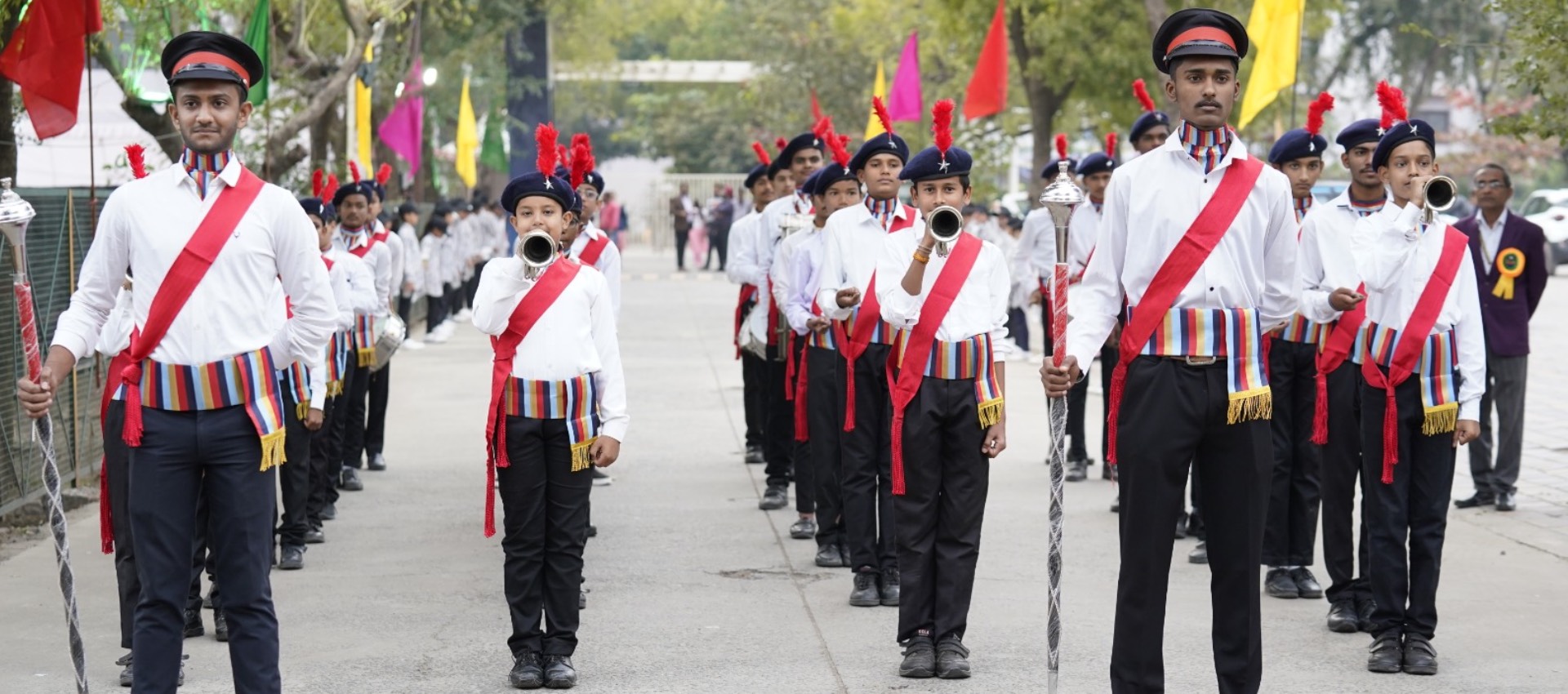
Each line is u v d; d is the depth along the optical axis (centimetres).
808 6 5675
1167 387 705
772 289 1302
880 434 1011
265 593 717
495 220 3559
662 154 8194
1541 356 2698
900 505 870
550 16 4444
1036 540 1215
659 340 2952
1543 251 1327
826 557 1141
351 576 1109
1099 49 3062
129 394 695
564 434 838
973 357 862
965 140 3847
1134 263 711
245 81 715
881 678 861
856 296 980
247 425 703
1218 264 702
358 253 1417
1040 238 1561
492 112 4347
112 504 755
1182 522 1252
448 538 1242
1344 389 945
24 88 1320
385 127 3312
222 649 927
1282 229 714
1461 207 4953
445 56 3906
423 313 3578
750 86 5941
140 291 697
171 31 1867
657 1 5262
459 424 1902
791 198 1347
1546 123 1373
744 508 1369
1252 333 707
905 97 2820
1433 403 866
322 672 877
